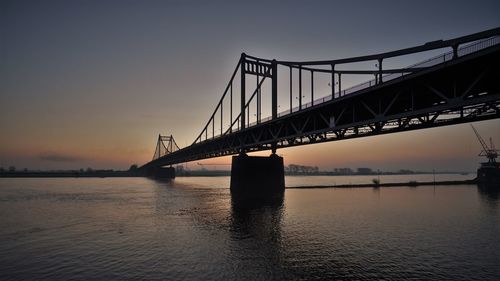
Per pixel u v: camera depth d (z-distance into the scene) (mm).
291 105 54781
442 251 25484
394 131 30328
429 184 126938
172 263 22172
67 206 52562
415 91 28141
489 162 143375
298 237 29812
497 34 20734
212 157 94312
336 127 34500
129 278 19469
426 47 26656
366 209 49969
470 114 25109
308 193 80312
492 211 49031
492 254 24750
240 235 30500
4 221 37969
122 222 37125
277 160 70625
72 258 23234
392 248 26281
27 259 23078
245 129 60250
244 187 67688
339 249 25844
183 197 67250
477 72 23953
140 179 196000
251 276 19891
